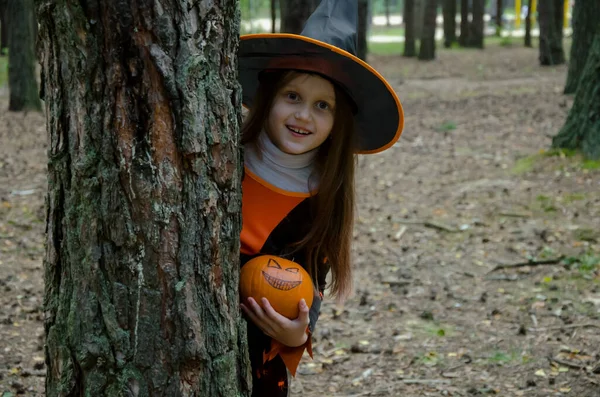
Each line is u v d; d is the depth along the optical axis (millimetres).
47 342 2119
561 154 9766
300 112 2523
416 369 4582
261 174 2578
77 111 1927
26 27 15922
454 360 4691
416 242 7238
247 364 2303
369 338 5090
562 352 4711
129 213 1940
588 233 7059
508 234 7246
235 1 2100
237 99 2135
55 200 2031
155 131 1927
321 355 4832
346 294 2846
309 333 2564
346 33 2576
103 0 1856
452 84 20797
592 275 6062
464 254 6816
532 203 8195
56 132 1981
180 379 2049
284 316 2416
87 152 1932
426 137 12891
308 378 4492
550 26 24328
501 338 4992
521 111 14984
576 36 16234
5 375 4336
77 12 1856
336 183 2631
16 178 9789
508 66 24969
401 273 6375
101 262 1970
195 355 2053
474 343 4941
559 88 18250
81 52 1886
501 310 5484
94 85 1899
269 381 2750
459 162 10680
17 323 5191
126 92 1901
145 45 1887
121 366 1997
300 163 2605
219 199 2084
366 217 8156
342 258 2768
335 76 2535
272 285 2400
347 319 5453
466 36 33875
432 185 9453
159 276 1986
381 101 2658
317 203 2631
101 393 2021
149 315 1992
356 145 2711
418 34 37250
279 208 2574
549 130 12727
